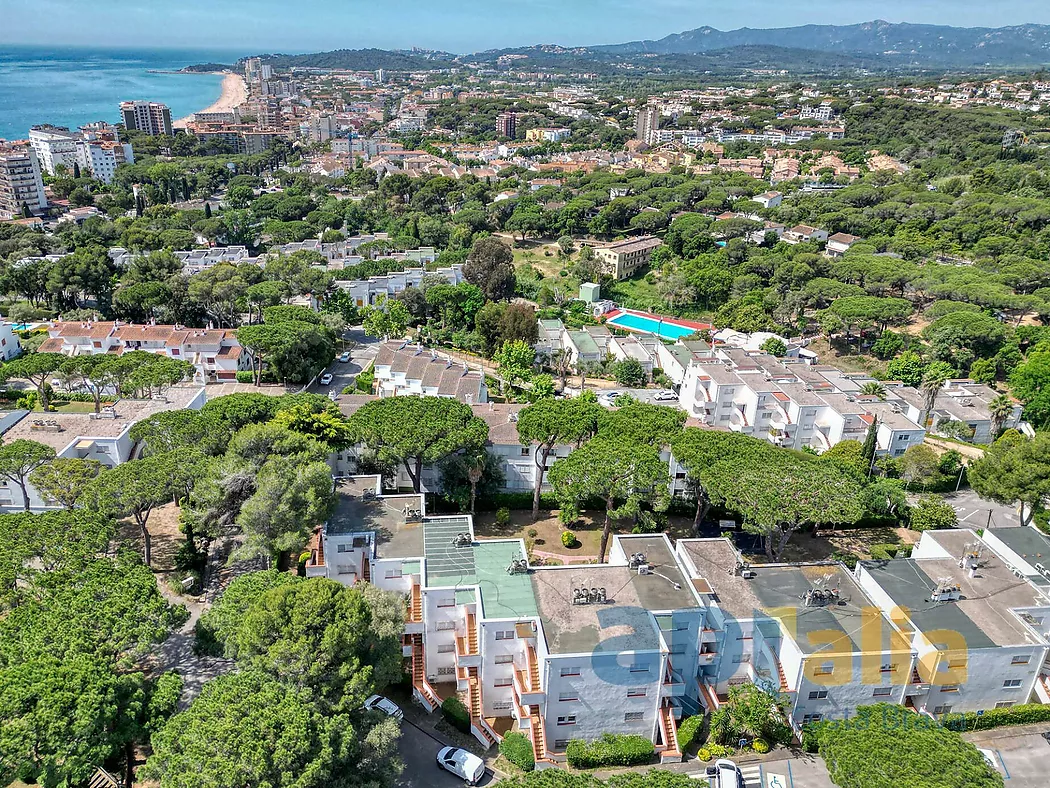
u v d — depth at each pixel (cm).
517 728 5994
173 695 5038
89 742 4453
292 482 6912
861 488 8575
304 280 17038
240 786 4222
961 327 14825
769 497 7256
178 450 7550
